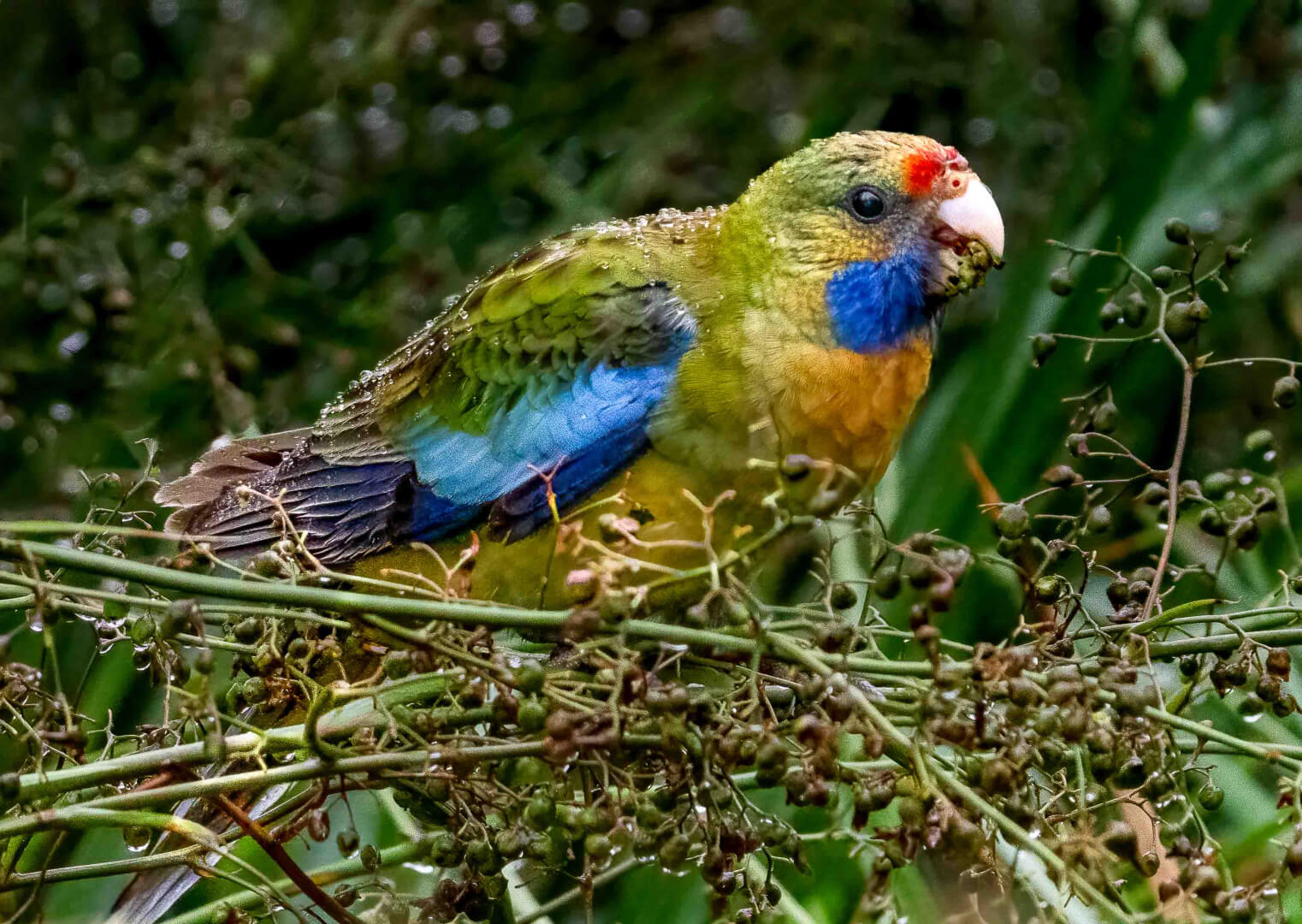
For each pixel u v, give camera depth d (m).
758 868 5.92
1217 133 8.85
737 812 4.96
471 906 5.08
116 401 8.55
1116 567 8.11
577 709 4.85
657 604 6.33
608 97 10.27
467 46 10.20
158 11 10.33
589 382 6.74
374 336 9.17
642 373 6.72
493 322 6.93
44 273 9.04
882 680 4.97
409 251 9.52
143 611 5.48
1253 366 8.65
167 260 9.12
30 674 4.99
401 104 9.98
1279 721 6.92
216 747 4.81
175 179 9.25
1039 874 5.46
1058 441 8.02
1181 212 8.52
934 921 6.21
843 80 9.84
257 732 5.03
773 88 10.12
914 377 6.98
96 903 6.79
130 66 10.22
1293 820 4.71
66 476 8.38
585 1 10.55
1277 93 9.16
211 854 5.63
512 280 7.02
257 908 5.63
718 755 4.70
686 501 6.62
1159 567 5.33
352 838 5.11
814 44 10.25
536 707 4.67
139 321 8.78
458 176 9.93
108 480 5.98
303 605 4.72
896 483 8.29
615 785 5.07
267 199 9.23
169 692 5.14
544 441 6.71
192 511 7.05
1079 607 5.28
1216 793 5.00
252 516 6.93
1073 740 4.53
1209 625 5.33
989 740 4.68
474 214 9.84
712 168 10.04
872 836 6.09
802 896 6.78
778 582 7.57
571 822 4.73
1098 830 5.24
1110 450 8.16
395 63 9.95
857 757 6.10
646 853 4.76
